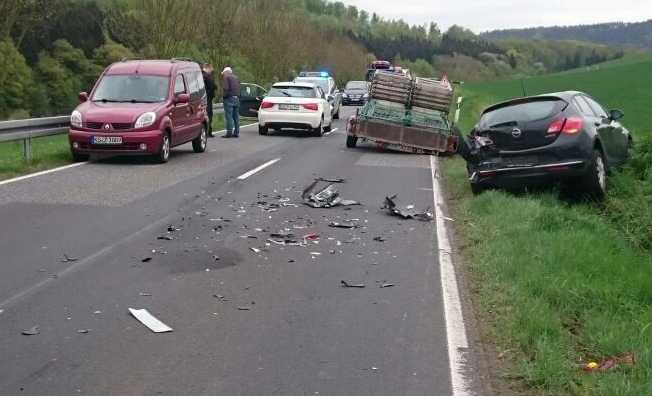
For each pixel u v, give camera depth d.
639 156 12.64
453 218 10.33
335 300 6.44
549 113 10.66
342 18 159.62
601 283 6.72
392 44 156.12
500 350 5.33
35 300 6.22
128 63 16.88
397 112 19.22
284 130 26.55
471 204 10.80
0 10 23.52
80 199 10.86
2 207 10.13
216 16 33.03
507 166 10.82
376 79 19.41
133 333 5.52
